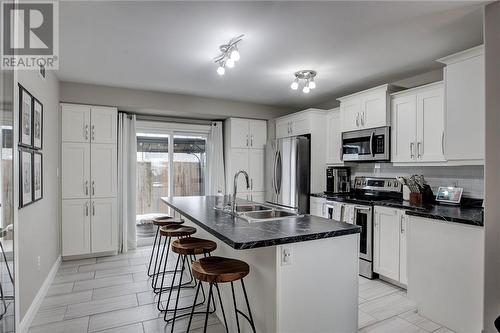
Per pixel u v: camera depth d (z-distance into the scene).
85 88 3.88
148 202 4.88
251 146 5.07
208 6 2.01
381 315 2.47
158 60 3.03
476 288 2.09
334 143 4.33
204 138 5.30
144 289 2.99
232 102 4.88
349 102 3.91
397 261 2.98
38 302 2.58
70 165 3.82
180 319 2.40
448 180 3.13
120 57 2.94
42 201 2.79
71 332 2.21
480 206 2.81
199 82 3.81
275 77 3.59
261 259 1.85
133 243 4.48
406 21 2.23
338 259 1.93
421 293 2.46
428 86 3.02
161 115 4.82
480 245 2.06
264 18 2.18
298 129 4.65
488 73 1.99
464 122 2.34
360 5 2.01
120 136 4.38
